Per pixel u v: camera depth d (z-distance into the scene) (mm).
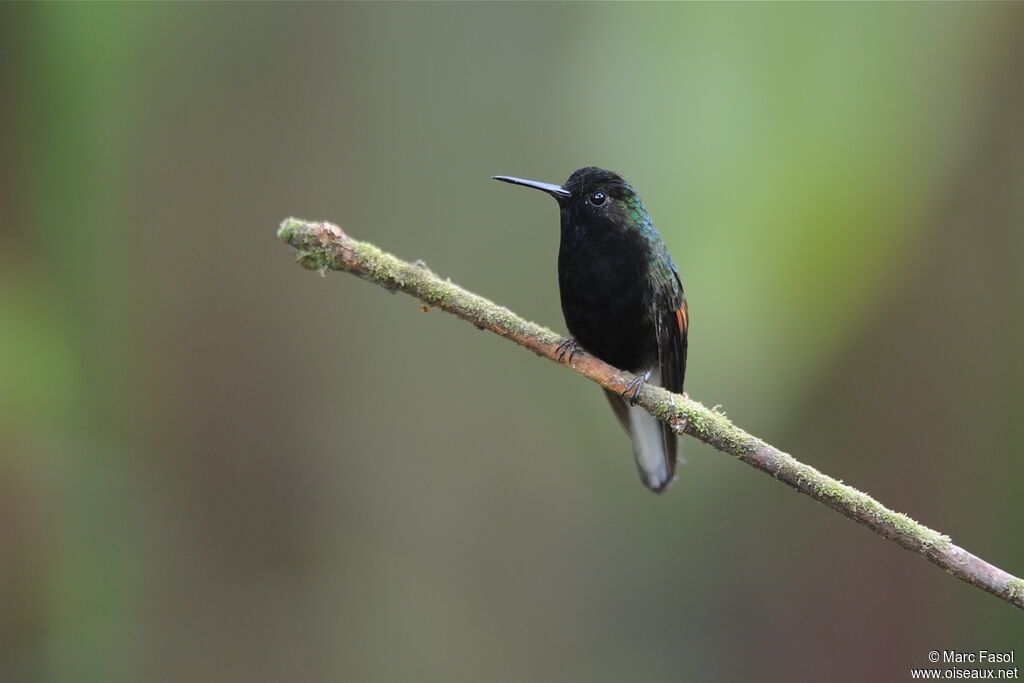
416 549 12594
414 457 12664
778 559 12930
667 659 12617
